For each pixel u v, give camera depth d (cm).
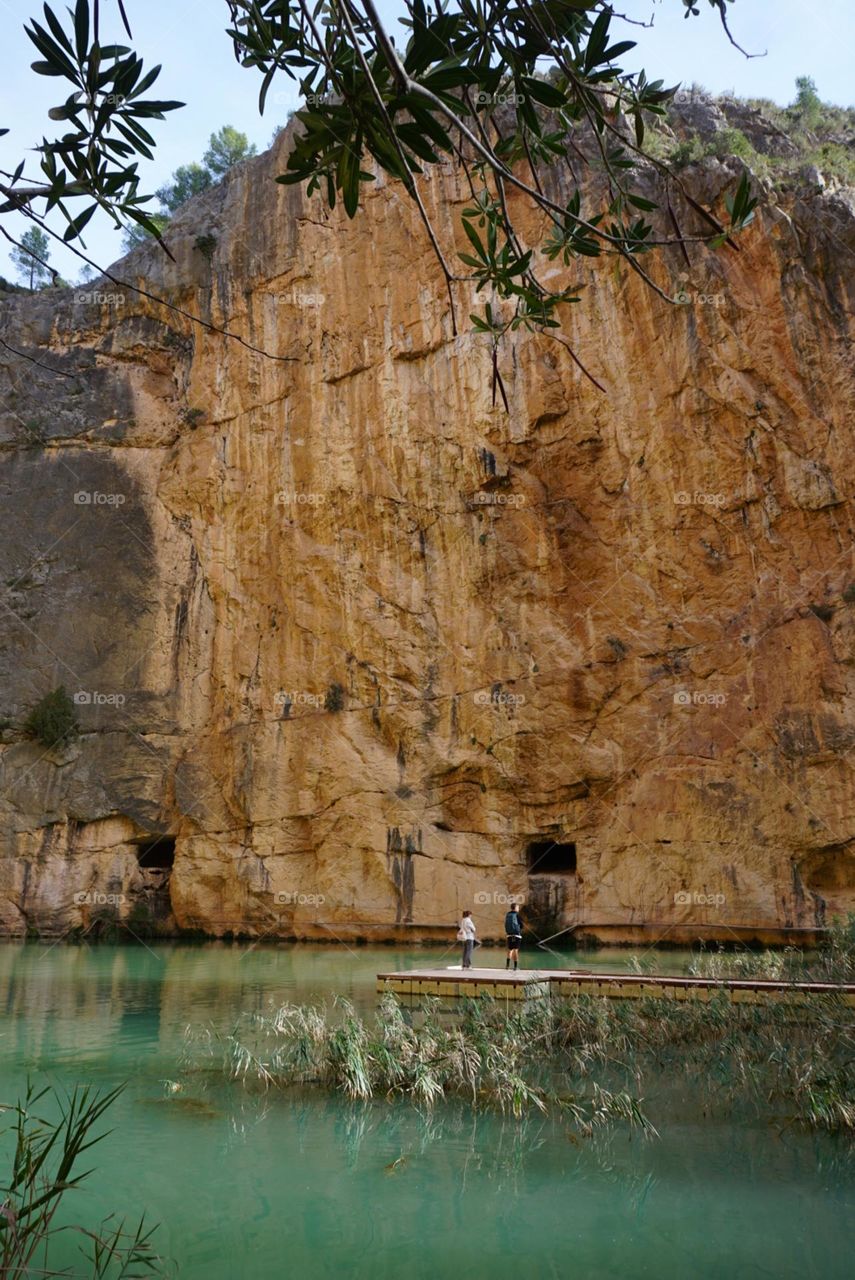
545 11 305
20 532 3019
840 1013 1083
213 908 2631
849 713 2105
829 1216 614
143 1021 1273
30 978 1762
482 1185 672
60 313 3197
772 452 2262
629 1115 823
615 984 1298
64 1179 430
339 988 1557
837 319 2248
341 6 277
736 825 2169
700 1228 599
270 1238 582
